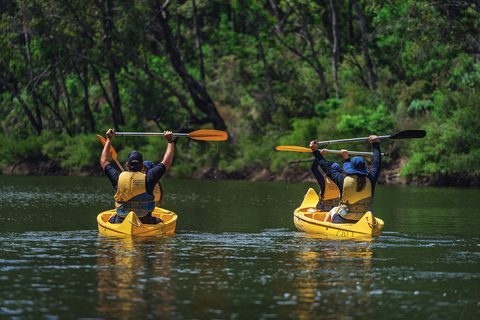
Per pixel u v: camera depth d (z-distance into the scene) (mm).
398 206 21375
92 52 44125
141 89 47062
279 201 23766
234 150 49094
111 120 54531
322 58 57375
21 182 36094
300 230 13789
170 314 6598
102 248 10695
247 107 53312
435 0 38688
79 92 55844
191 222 15500
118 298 7215
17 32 43250
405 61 44500
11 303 6961
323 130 43750
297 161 42562
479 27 37812
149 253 10234
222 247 11008
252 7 49906
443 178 37969
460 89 39031
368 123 40656
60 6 41375
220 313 6652
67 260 9484
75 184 34438
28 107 51812
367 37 48375
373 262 9547
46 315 6520
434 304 7086
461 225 15117
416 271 8852
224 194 28078
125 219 12141
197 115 53094
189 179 45875
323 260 9688
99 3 42500
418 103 39938
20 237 12047
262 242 11688
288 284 7984
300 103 51875
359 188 12641
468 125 35625
